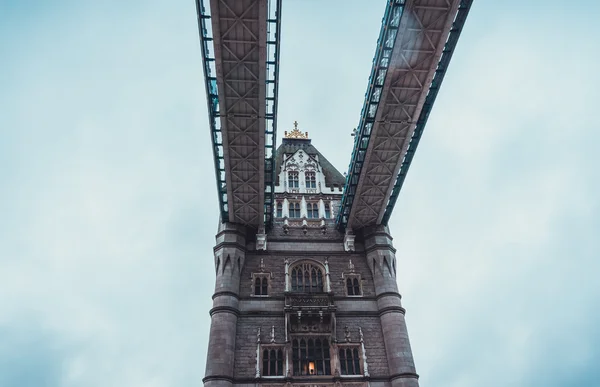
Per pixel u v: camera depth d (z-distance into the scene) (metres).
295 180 53.59
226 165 40.31
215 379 36.62
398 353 39.31
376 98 36.22
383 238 46.94
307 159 55.66
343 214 47.59
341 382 38.00
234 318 40.72
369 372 39.06
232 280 42.84
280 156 56.59
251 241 47.00
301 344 40.41
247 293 43.19
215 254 45.34
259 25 29.77
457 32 32.09
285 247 46.81
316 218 50.00
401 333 40.56
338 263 46.19
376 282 44.41
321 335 40.75
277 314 41.75
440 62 34.31
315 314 41.19
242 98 35.19
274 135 39.72
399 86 34.75
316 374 39.00
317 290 44.50
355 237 48.22
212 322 40.44
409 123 37.44
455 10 29.44
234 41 31.36
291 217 50.03
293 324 41.16
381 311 42.38
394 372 38.56
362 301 43.41
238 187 43.00
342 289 44.31
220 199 45.03
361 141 40.16
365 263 46.44
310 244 47.41
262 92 34.16
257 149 39.25
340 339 40.81
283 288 43.84
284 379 37.72
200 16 31.12
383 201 45.44
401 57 32.38
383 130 38.25
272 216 47.66
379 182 43.28
